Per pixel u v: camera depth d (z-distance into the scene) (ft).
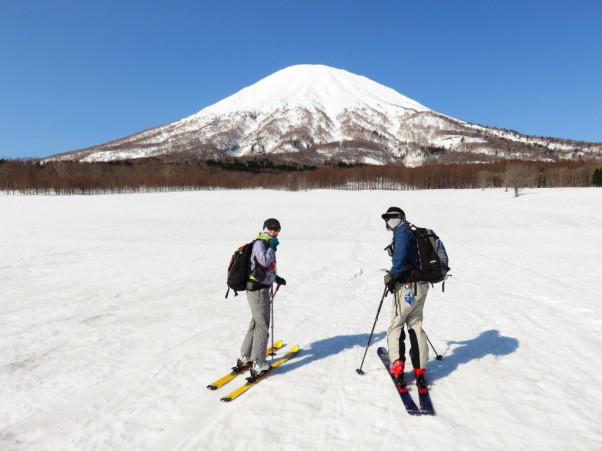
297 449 10.11
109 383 14.25
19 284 33.65
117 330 20.76
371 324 21.58
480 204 181.06
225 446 10.29
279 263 45.85
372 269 41.60
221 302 27.25
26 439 10.78
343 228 98.73
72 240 71.77
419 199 219.20
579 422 11.10
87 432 11.08
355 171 488.44
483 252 53.72
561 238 70.74
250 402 12.71
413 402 12.16
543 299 26.02
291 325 21.63
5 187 343.67
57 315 23.85
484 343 17.83
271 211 152.97
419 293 13.25
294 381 14.30
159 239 74.23
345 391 13.42
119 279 36.01
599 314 21.85
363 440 10.45
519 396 12.73
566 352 16.49
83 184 337.72
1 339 19.33
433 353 16.89
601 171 334.24
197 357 16.78
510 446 10.03
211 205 176.14
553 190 266.77
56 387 13.96
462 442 10.25
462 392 13.12
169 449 10.23
